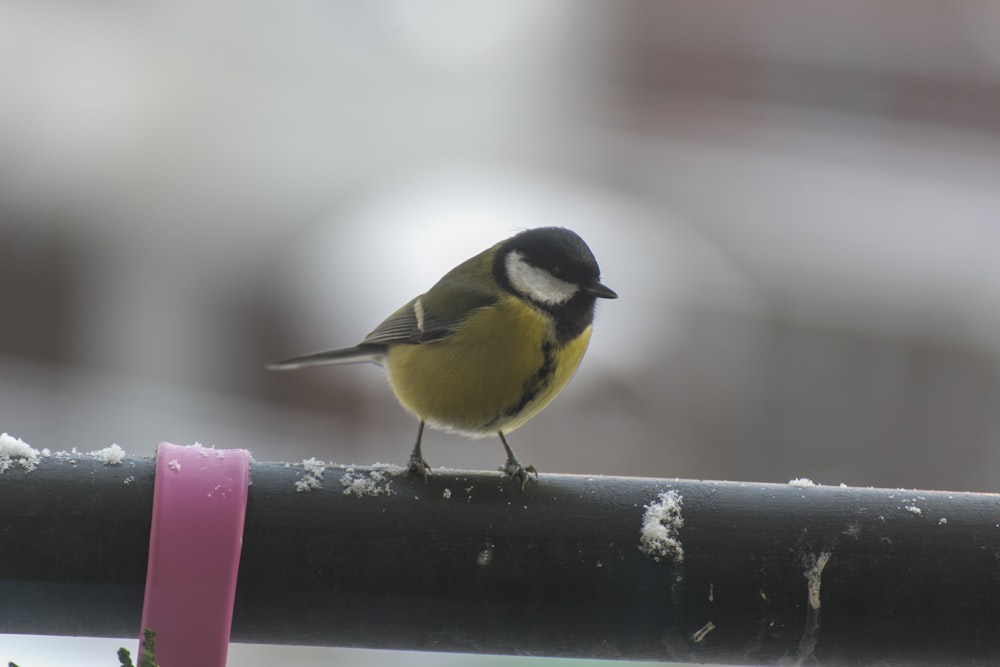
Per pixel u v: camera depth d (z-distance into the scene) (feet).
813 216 48.78
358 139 50.67
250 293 42.22
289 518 11.75
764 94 58.39
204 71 50.80
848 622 12.05
